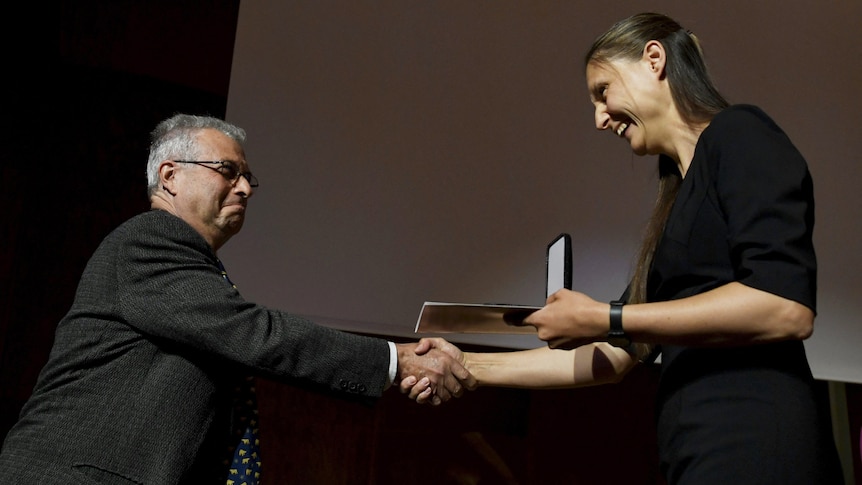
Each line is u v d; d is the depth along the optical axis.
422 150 2.62
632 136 1.29
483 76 2.74
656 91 1.26
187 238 1.49
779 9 3.00
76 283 2.67
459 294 2.54
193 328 1.39
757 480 0.97
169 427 1.34
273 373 1.43
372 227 2.52
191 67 2.98
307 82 2.59
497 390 2.86
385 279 2.50
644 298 1.21
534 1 2.84
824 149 2.88
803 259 0.98
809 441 0.99
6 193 2.64
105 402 1.34
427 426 2.77
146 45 2.93
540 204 2.67
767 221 1.00
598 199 2.71
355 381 1.51
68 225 2.71
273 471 2.61
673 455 1.08
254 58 2.56
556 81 2.79
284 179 2.49
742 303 0.97
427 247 2.55
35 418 1.34
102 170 2.79
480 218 2.61
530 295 2.59
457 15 2.77
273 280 2.41
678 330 1.01
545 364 1.64
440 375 1.63
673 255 1.12
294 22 2.63
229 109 2.50
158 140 1.67
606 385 2.95
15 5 2.73
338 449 2.68
